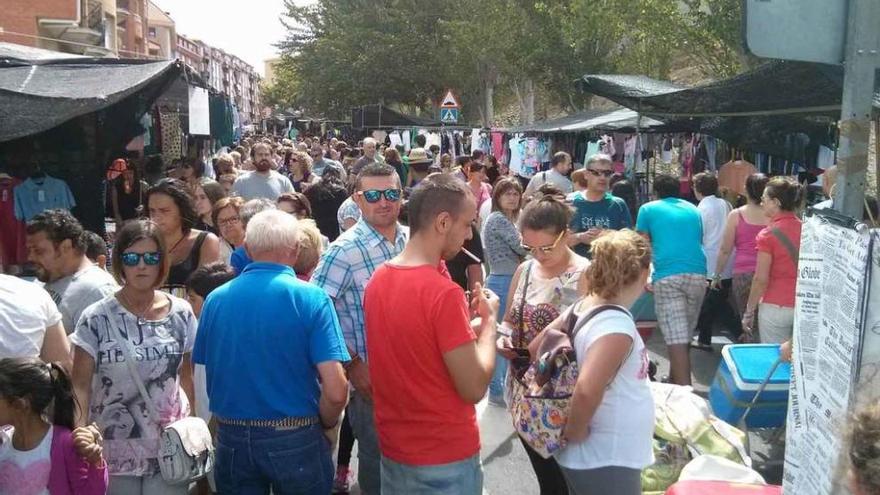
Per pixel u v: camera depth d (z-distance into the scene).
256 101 156.50
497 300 3.21
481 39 29.23
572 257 4.26
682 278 6.08
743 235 7.05
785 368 4.73
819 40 2.77
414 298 2.90
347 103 44.09
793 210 5.59
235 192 9.40
